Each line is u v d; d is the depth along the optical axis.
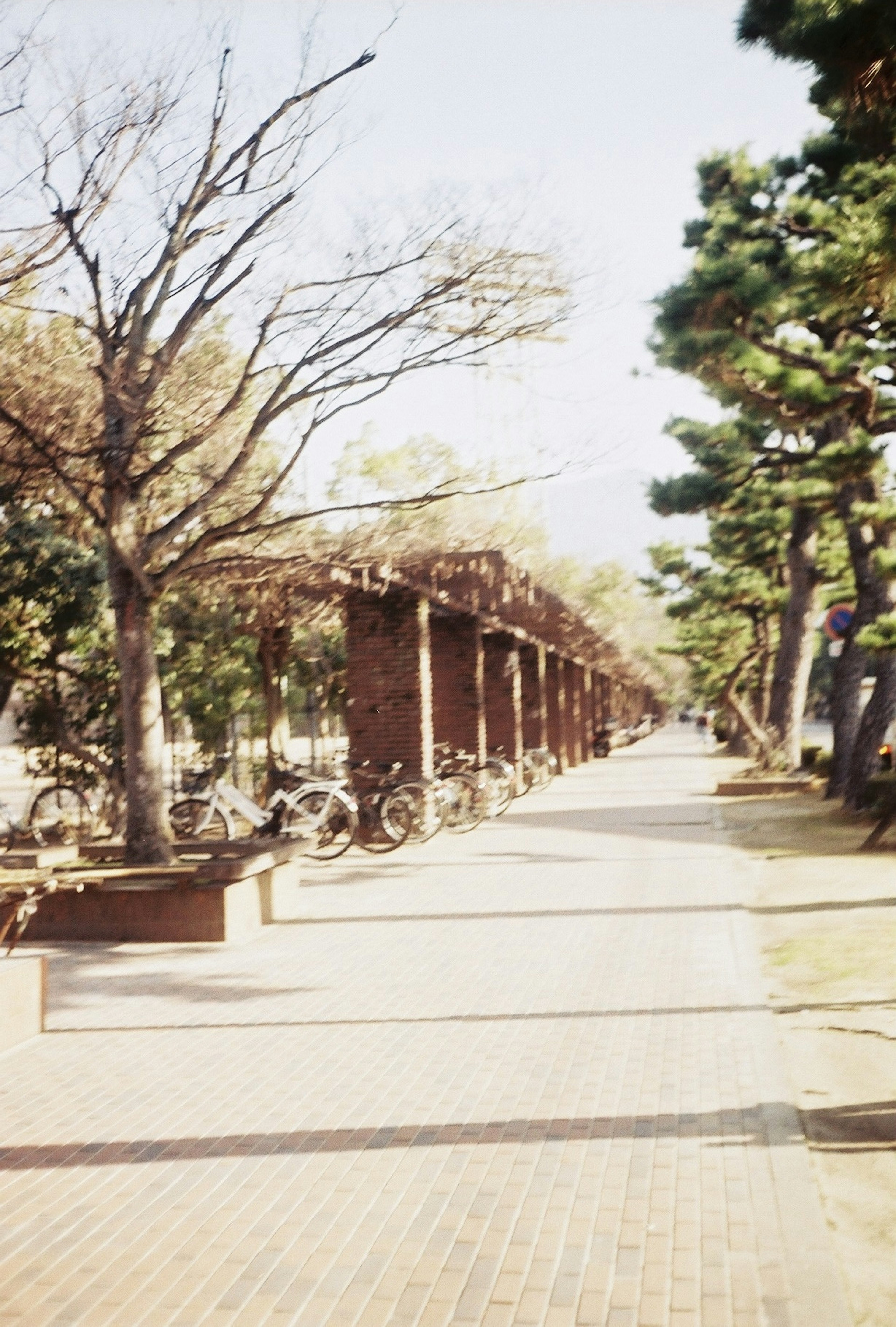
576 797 27.20
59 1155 5.68
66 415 12.66
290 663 23.53
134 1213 4.98
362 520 13.47
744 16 6.18
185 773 19.55
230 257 11.45
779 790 26.02
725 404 13.32
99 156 10.84
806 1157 5.30
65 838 18.73
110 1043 7.60
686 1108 6.00
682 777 33.97
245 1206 5.01
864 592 20.11
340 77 11.17
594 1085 6.44
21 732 19.44
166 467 11.72
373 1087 6.55
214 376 12.99
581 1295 4.14
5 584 16.44
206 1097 6.47
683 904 12.15
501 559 14.75
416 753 18.62
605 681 69.50
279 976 9.40
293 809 16.22
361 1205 4.97
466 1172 5.29
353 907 12.59
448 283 11.34
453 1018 7.95
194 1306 4.17
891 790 16.75
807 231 16.67
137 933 10.92
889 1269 4.30
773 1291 4.11
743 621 30.66
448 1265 4.41
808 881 13.34
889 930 10.23
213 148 11.22
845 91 6.12
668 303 12.29
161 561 14.18
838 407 13.01
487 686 27.80
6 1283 4.39
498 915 11.82
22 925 8.86
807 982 8.55
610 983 8.80
